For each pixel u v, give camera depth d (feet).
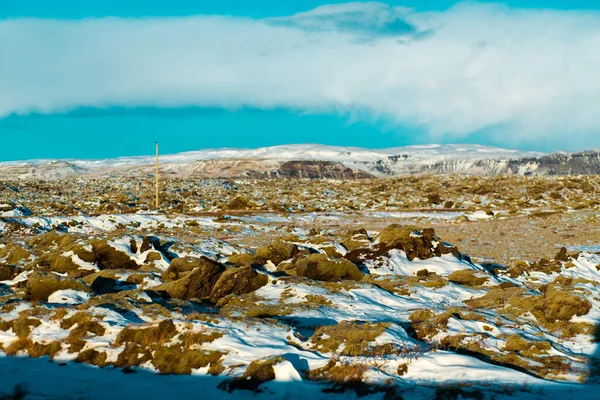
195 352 43.01
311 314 60.75
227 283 70.23
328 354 45.70
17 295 62.85
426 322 56.24
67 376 40.16
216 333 45.80
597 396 38.70
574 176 356.59
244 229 163.94
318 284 73.82
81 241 92.17
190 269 78.18
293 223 185.37
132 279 76.54
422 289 77.00
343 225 181.37
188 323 46.65
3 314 47.16
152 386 39.34
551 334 56.24
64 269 86.02
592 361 47.83
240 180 427.74
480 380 40.86
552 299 60.23
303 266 83.10
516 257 122.83
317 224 183.93
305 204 243.81
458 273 86.53
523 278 93.71
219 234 153.58
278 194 297.12
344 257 98.94
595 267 100.12
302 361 43.34
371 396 37.81
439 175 421.59
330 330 49.73
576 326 56.54
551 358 47.55
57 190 310.65
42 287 61.77
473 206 233.14
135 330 44.75
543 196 261.03
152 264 90.17
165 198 255.50
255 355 43.39
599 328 55.52
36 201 234.17
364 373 40.70
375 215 208.13
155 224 167.12
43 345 43.70
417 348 47.42
